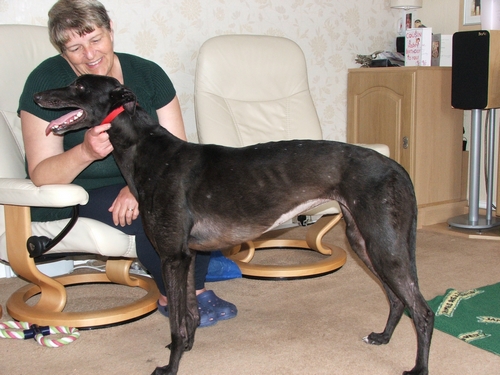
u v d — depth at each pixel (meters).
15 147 2.64
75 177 2.32
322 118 4.48
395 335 2.32
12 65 2.64
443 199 4.42
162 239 1.97
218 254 3.05
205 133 3.19
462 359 2.10
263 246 3.65
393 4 4.53
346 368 2.04
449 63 4.49
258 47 3.43
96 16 2.19
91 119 2.07
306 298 2.79
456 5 4.60
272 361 2.10
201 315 2.43
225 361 2.11
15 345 2.30
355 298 2.77
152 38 3.63
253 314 2.60
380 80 4.31
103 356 2.19
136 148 2.06
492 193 4.15
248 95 3.39
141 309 2.54
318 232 3.46
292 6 4.18
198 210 1.99
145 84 2.53
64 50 2.26
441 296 2.72
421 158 4.23
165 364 2.11
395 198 1.84
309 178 1.94
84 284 3.10
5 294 2.95
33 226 2.44
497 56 3.87
